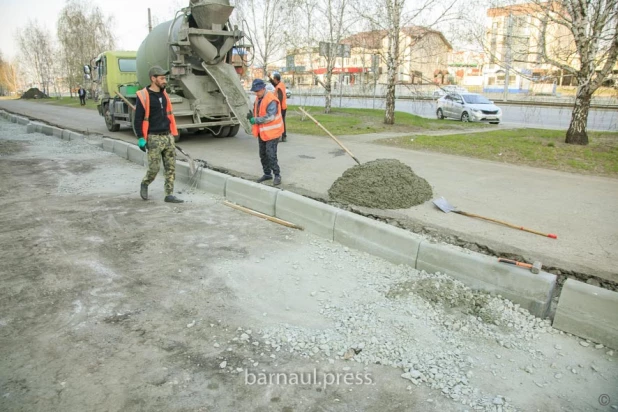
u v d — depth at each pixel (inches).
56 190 294.8
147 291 160.2
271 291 161.5
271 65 973.8
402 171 255.0
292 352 127.5
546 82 453.7
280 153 407.2
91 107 1256.2
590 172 331.3
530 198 261.3
